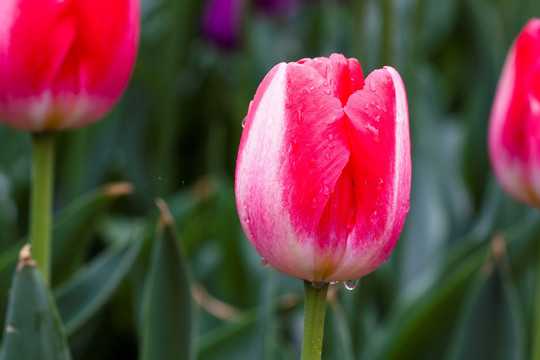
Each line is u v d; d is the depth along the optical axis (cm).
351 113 54
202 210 95
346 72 54
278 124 53
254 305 91
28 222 107
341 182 54
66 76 63
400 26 92
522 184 69
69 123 64
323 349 71
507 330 71
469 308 71
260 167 54
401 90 54
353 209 54
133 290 82
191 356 63
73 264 81
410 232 101
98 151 114
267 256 54
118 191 77
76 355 86
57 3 61
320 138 53
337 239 54
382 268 95
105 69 63
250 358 71
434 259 101
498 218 95
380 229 54
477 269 75
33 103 62
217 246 93
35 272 57
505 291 70
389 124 54
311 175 53
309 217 54
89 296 74
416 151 101
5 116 63
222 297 92
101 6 62
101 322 88
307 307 55
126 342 93
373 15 97
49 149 64
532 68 68
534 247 85
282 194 54
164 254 62
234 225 89
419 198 103
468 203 111
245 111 115
